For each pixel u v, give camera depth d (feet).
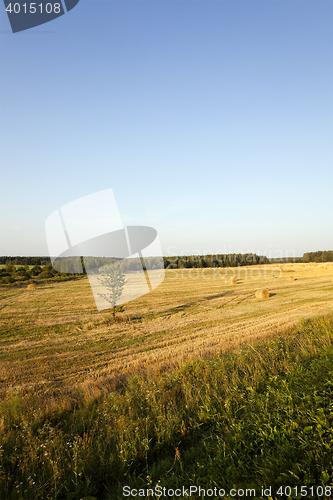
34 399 19.85
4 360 32.42
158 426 13.30
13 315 58.65
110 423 14.38
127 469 10.72
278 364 18.11
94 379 25.26
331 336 22.29
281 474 7.62
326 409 10.42
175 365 23.93
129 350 34.83
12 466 10.93
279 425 10.56
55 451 11.51
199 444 11.64
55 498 9.30
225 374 18.34
